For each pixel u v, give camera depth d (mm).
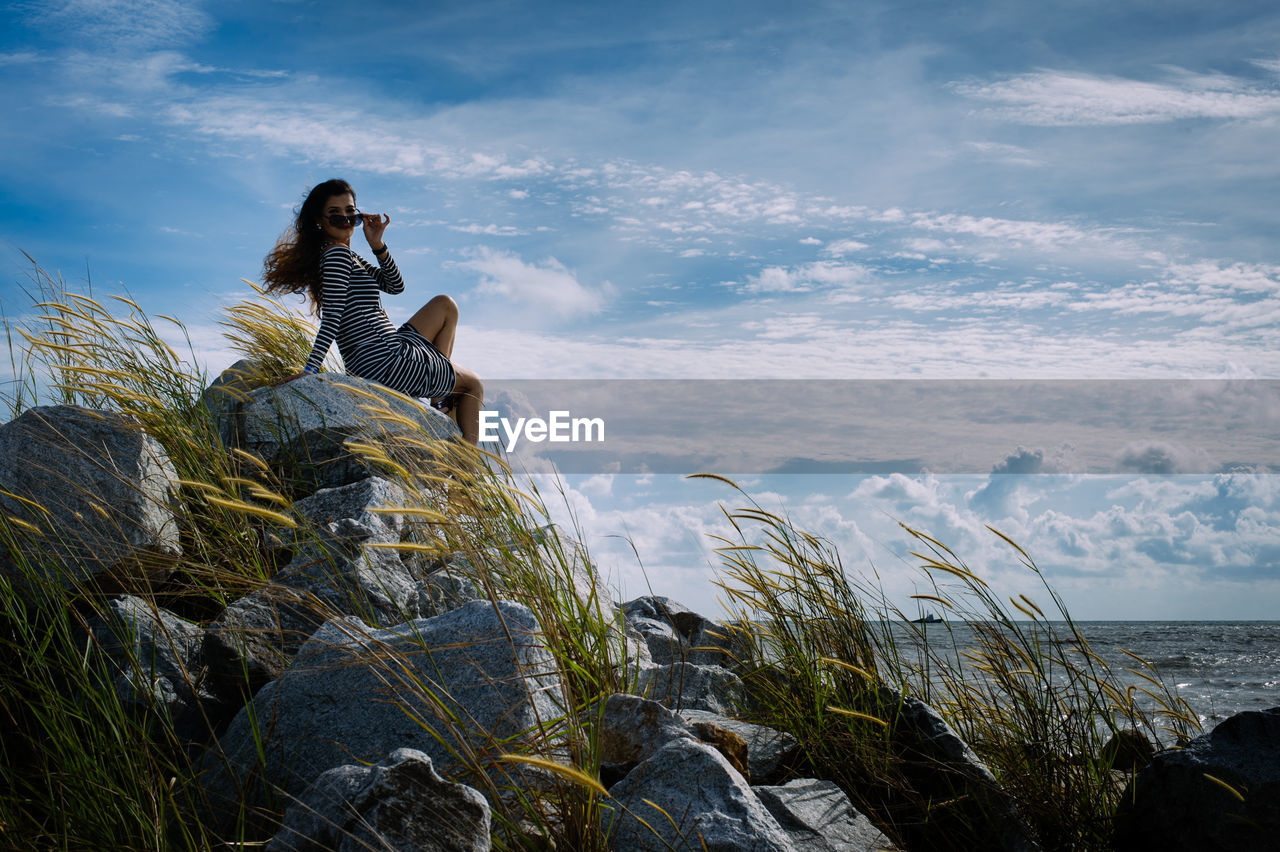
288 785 2066
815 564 3414
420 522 3037
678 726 2209
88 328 4559
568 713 2014
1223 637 30781
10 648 2461
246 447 4523
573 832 1868
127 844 1855
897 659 3275
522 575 2854
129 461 3049
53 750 2193
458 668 2256
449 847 1616
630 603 5059
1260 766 2566
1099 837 2889
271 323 6098
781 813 2314
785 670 3322
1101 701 3096
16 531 2746
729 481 3135
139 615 2650
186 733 2355
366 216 5684
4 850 1722
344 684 2264
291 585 2883
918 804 2729
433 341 5719
